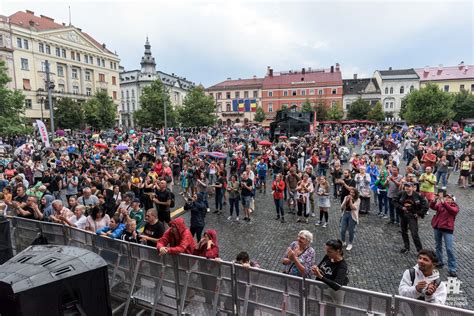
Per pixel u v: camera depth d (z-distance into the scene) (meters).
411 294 3.68
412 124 50.06
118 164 14.57
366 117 65.50
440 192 6.43
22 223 6.75
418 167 13.27
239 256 4.54
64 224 6.50
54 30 54.78
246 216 10.30
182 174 13.45
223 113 83.75
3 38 47.47
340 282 3.74
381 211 10.53
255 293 4.14
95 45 63.34
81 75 60.78
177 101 90.69
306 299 3.78
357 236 8.63
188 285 4.62
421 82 70.75
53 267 3.69
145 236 5.82
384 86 72.25
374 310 3.37
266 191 14.77
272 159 18.06
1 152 20.38
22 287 3.30
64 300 3.62
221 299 4.39
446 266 6.72
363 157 14.02
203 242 5.05
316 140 25.72
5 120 26.11
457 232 8.70
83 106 47.59
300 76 78.62
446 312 2.99
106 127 48.56
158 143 25.20
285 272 4.77
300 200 10.01
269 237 8.72
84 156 17.81
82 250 4.19
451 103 47.72
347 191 9.39
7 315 3.38
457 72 70.38
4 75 27.09
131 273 5.19
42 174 13.14
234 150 21.27
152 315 4.80
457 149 20.33
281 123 30.19
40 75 52.84
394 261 6.99
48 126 52.50
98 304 3.92
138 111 46.81
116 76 69.44
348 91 76.00
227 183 11.49
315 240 8.42
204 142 29.23
